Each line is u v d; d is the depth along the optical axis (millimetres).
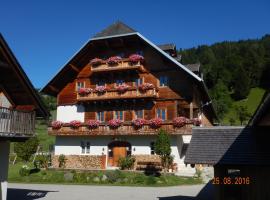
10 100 16656
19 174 28141
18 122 15430
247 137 13172
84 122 31750
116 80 32250
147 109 30297
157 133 28000
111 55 32844
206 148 13156
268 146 12461
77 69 33719
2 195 15922
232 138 13305
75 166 30641
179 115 30156
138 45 31750
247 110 73562
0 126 14414
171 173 26016
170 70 30141
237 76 86562
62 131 31734
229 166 12398
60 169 28953
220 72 91188
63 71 32969
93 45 32531
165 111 29578
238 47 131125
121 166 28312
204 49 135500
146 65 31188
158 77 30531
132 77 31609
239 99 84750
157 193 19703
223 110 72125
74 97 33406
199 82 28406
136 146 29531
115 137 30359
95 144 31266
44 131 58312
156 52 31000
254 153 12273
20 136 15445
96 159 30125
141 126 28844
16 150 32688
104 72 31906
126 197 18297
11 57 14484
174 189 21453
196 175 26078
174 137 28094
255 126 12961
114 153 30609
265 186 11898
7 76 15516
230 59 98250
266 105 10281
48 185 24000
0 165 15953
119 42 31938
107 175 25469
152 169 27422
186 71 28250
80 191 20750
